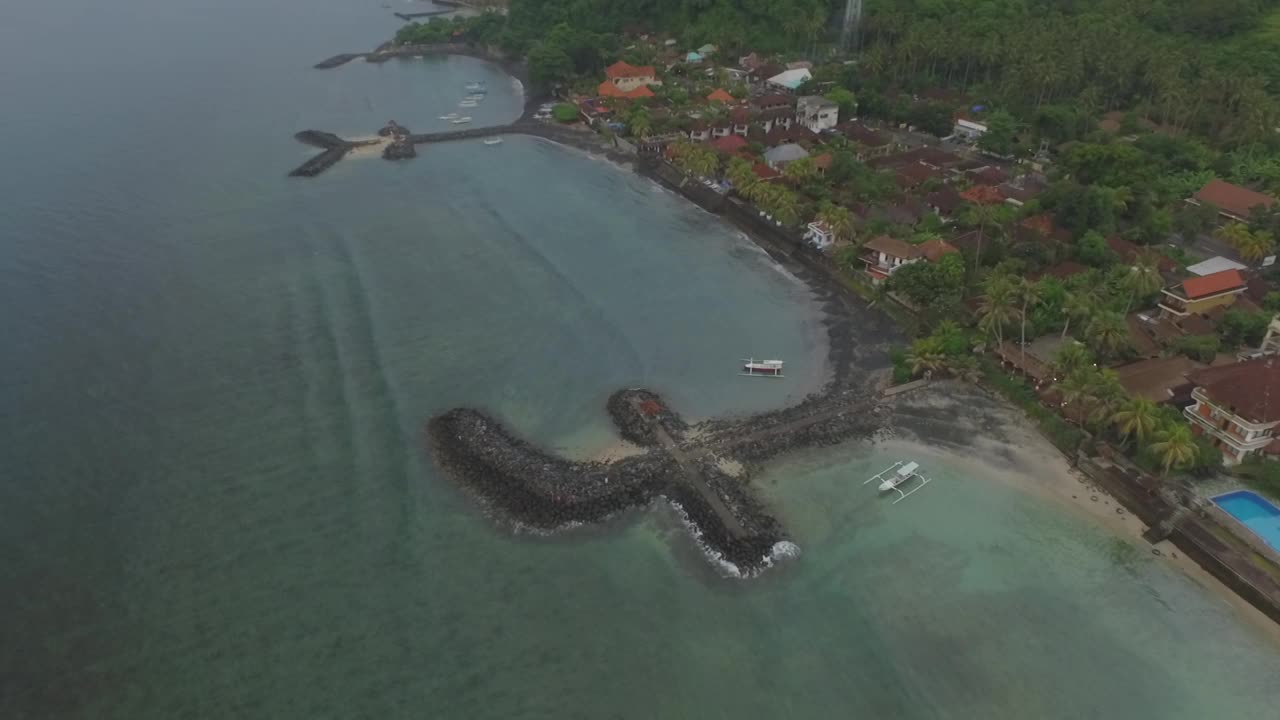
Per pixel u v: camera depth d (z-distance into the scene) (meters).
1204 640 61.06
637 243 127.50
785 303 109.94
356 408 86.50
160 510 72.00
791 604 64.12
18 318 101.12
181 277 113.19
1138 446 75.06
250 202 140.75
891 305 106.62
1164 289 98.56
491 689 57.06
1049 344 93.69
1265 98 143.62
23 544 67.81
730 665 59.28
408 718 54.91
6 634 59.75
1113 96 168.12
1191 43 179.62
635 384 91.88
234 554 67.56
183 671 57.62
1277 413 72.31
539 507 72.75
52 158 156.62
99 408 85.19
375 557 67.69
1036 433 82.62
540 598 64.38
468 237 128.25
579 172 158.50
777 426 83.81
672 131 169.62
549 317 105.44
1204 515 69.44
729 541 68.88
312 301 107.75
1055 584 65.81
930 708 56.34
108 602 62.78
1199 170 136.88
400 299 109.00
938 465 78.69
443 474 77.12
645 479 76.06
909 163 146.25
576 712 55.72
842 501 74.44
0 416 83.25
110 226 128.62
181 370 92.19
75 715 54.38
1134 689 57.56
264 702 55.66
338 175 155.00
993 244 110.12
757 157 147.50
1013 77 167.88
